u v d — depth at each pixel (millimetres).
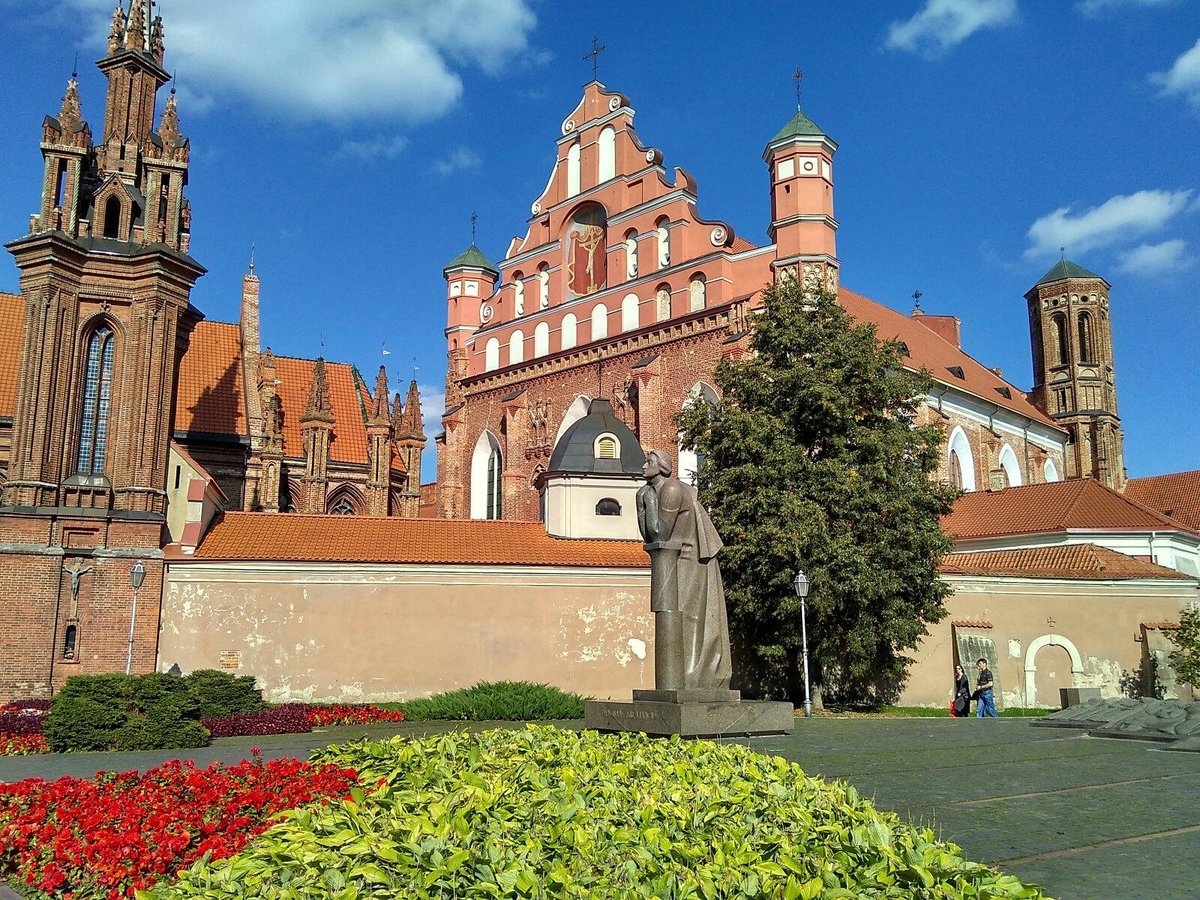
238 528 36812
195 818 10828
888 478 35000
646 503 16469
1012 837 9336
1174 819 10266
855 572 33312
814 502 34250
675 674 15992
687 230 52281
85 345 35969
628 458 42844
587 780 9180
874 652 35469
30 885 9805
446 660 35531
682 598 16172
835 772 13188
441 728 26547
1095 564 43562
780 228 48531
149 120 39406
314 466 55438
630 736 12930
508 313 62281
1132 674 41969
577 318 57062
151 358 35969
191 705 23797
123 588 33938
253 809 11289
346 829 7098
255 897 5930
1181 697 41031
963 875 6203
